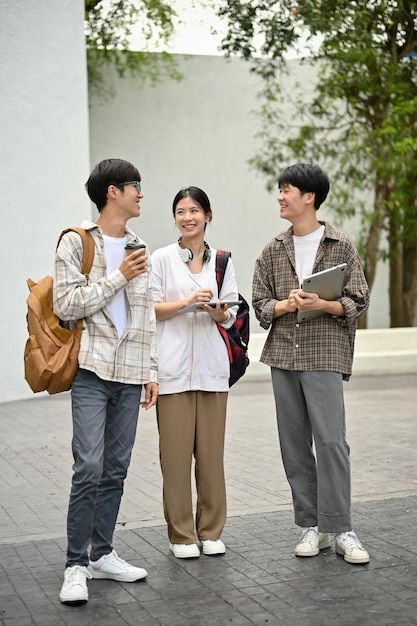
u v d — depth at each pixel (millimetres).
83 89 10539
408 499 5598
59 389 3896
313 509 4480
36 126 10273
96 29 12906
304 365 4336
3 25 10008
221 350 4500
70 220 10547
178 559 4410
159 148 13914
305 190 4371
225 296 4590
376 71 12539
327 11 12164
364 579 4066
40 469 6762
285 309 4340
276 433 8141
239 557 4430
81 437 3859
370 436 7945
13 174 10172
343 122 14047
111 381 3920
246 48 12625
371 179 13523
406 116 12414
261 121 14297
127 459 4082
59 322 3898
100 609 3750
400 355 12492
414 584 3992
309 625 3541
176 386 4398
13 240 10211
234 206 14430
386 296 15578
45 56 10273
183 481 4441
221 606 3764
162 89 13828
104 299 3824
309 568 4238
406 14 12367
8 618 3654
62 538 4859
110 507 4094
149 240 14016
